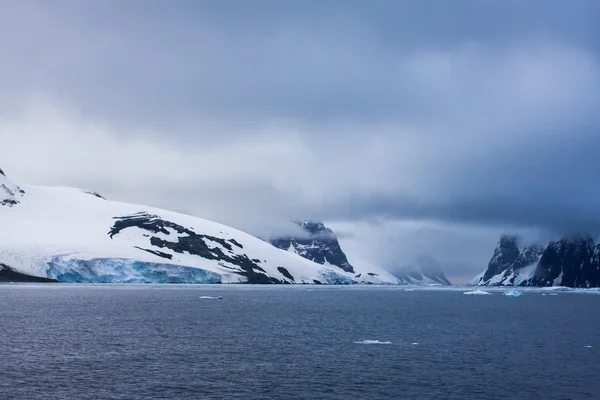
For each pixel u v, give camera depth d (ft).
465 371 251.80
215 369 252.83
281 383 229.45
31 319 428.97
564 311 594.24
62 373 242.58
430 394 215.51
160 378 235.81
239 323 421.18
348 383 230.07
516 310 604.49
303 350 301.02
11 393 212.02
